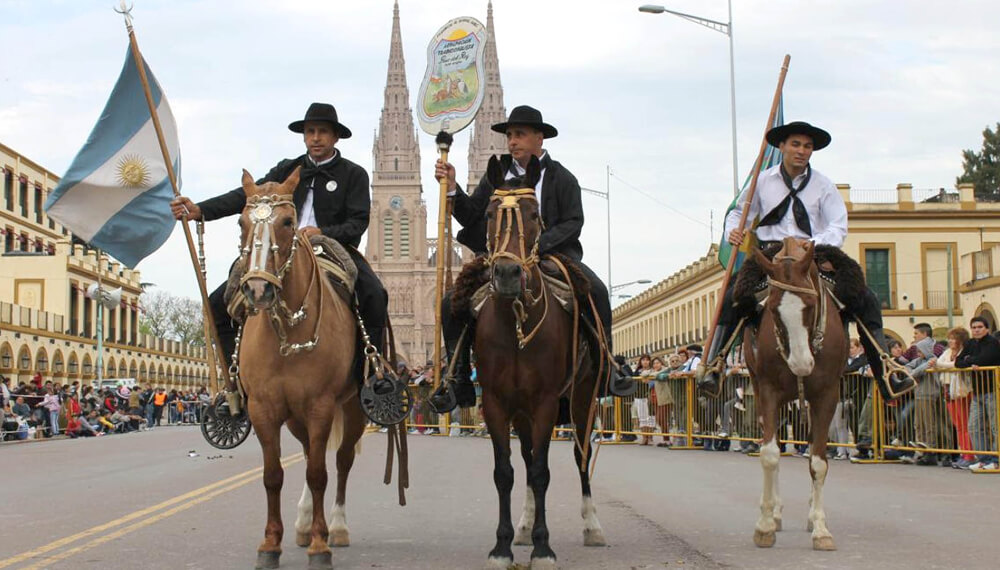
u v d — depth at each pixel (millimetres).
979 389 15258
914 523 9242
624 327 104562
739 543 8195
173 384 89500
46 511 10992
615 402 24969
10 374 55000
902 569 6938
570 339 7723
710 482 13328
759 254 8062
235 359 8102
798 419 18156
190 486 13641
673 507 10602
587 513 8211
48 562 7590
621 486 12859
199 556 7840
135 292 78750
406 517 10117
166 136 9922
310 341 7348
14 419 33625
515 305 7090
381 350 8375
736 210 9500
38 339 58969
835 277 8523
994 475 14227
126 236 9820
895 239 54625
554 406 7344
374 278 8516
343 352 7699
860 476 14070
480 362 7391
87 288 67938
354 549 8180
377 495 12148
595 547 8086
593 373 8328
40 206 70688
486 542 8508
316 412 7441
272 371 7348
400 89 171750
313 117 8906
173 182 8883
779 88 9375
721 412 20672
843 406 17812
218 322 8547
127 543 8500
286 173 9141
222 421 8352
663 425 23094
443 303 8211
